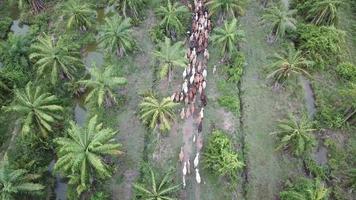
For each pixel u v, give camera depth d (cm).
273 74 3288
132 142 3066
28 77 3353
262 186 2892
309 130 2881
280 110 3316
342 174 2972
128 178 2881
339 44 3722
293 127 2881
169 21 3578
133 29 3816
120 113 3222
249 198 2831
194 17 3812
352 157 3073
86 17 3672
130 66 3538
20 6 3712
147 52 3644
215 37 3406
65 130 3012
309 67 3538
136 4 3744
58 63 3156
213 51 3641
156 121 3002
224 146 2925
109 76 3036
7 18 3853
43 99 2794
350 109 3170
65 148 2461
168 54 3231
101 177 2717
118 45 3456
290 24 3534
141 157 2989
